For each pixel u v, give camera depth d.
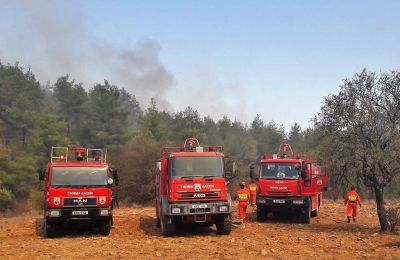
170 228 16.75
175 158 16.97
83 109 94.19
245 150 93.25
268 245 14.68
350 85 17.78
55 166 17.31
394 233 17.50
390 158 16.31
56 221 16.84
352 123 17.30
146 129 70.31
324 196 40.34
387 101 17.42
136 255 12.84
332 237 16.61
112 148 67.19
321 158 18.33
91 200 16.89
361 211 27.77
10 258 12.46
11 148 72.06
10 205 57.03
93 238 16.47
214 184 16.77
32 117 81.19
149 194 40.94
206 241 15.52
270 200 21.66
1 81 87.94
